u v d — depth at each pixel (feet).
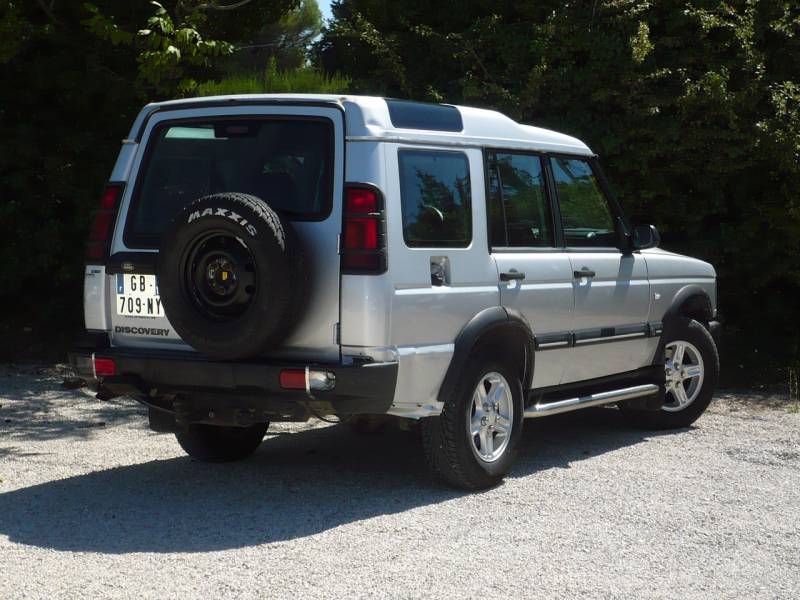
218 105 20.33
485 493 20.98
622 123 36.96
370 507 19.76
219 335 18.51
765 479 22.52
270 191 19.52
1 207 38.88
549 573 16.17
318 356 18.95
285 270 18.19
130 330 20.43
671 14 37.37
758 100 37.11
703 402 28.45
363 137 18.98
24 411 29.86
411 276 19.22
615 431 28.04
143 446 25.26
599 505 20.16
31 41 40.57
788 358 39.75
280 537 17.76
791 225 37.37
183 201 20.30
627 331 25.73
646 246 25.88
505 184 22.26
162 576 15.71
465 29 40.32
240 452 23.67
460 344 20.24
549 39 37.06
